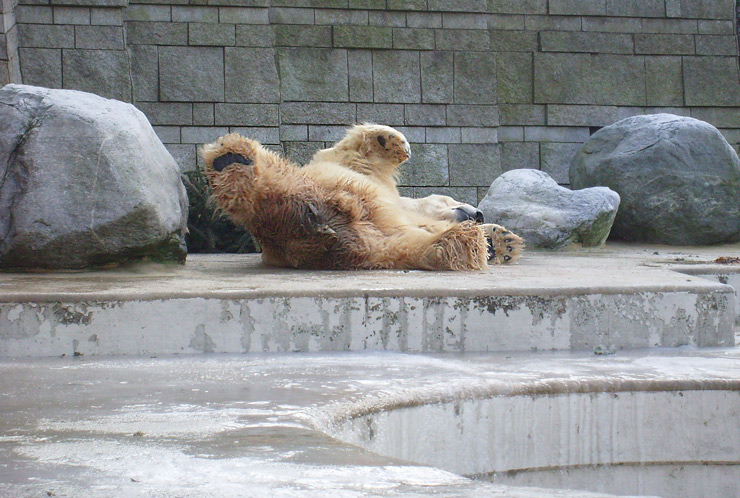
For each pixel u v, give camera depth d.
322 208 8.16
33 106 8.16
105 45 16.30
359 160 9.70
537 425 4.85
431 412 4.57
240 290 6.04
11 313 5.76
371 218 8.45
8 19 15.48
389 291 6.11
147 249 8.31
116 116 8.31
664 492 5.04
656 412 5.01
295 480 2.69
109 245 8.03
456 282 6.68
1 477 2.75
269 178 8.15
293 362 5.61
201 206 14.59
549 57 18.36
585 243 14.66
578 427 4.92
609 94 18.62
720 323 6.50
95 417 3.86
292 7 17.14
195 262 10.02
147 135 8.58
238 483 2.65
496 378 5.01
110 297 5.85
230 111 16.73
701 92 18.97
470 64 17.81
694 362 5.73
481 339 6.21
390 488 2.58
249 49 16.88
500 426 4.77
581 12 18.45
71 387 4.70
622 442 4.98
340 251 8.18
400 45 17.53
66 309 5.80
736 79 19.11
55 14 16.16
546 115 18.33
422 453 4.54
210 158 8.11
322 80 17.20
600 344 6.34
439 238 8.00
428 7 17.62
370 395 4.43
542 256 12.35
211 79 16.70
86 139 8.04
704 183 16.08
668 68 18.84
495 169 17.84
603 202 14.59
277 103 16.92
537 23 18.33
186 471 2.82
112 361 5.62
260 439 3.36
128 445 3.25
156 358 5.74
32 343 5.77
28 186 7.92
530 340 6.26
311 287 6.23
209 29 16.73
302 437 3.40
